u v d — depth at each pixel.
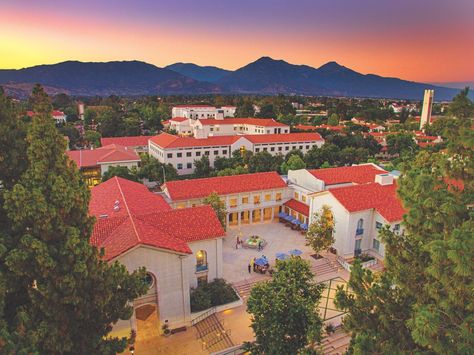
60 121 160.00
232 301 36.69
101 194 45.25
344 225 45.69
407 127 157.12
